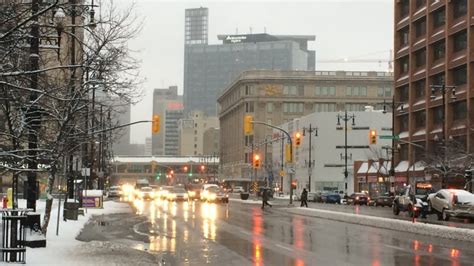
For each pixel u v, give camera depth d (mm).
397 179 80000
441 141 62281
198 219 36875
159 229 28766
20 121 16578
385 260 17156
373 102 154500
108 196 91562
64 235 22688
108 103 38406
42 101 18328
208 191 68500
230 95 173625
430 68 75000
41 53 21906
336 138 109750
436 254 18719
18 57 15602
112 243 20609
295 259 17359
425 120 76188
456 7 70562
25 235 15781
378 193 80000
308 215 42094
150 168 199750
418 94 79500
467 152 57344
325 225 32312
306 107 154125
